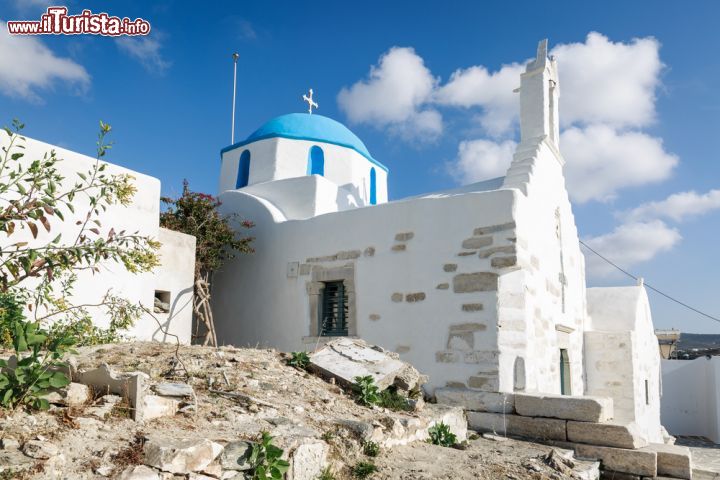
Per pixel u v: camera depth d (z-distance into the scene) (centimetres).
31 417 365
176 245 1060
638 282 1544
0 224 447
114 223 911
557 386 1067
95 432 368
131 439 367
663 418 2255
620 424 702
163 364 594
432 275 962
